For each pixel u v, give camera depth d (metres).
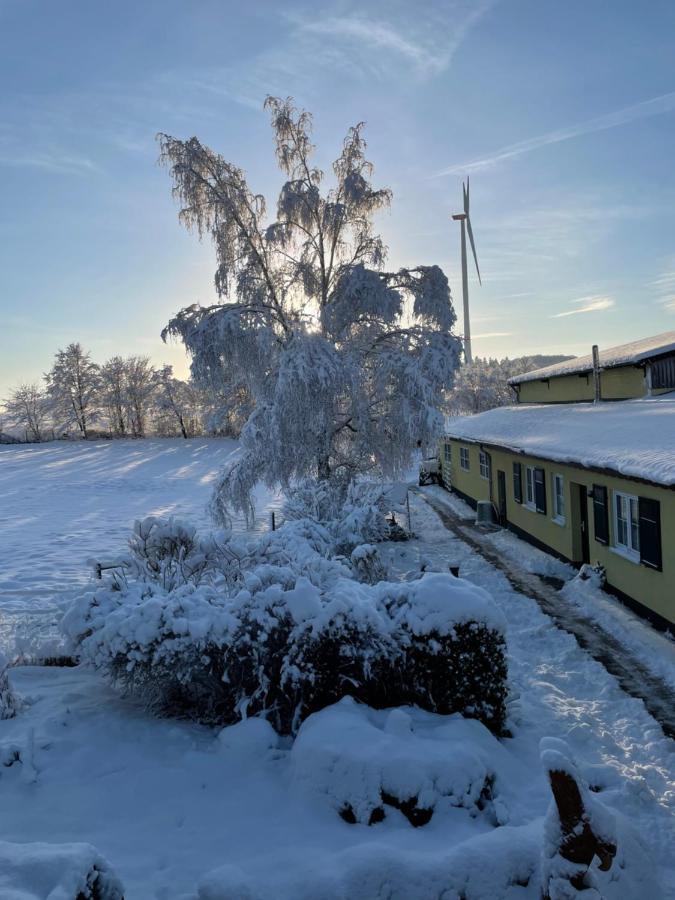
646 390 19.00
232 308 18.36
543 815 4.74
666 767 6.13
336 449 20.88
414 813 4.65
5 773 5.32
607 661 9.21
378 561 12.51
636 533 11.51
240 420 22.22
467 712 6.02
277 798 4.99
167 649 6.16
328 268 20.06
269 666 6.19
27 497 35.97
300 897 3.77
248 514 19.95
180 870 4.14
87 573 17.14
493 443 18.97
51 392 80.62
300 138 19.88
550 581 14.02
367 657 5.93
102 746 5.80
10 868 3.13
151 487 40.12
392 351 19.11
